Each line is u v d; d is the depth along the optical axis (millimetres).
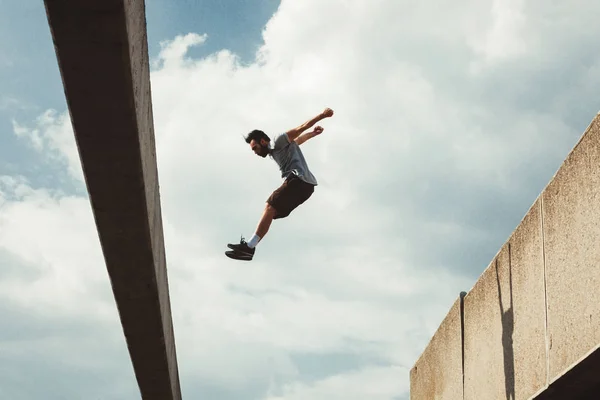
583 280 4418
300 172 6527
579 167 4539
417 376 9164
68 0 3008
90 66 3324
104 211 4258
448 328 7730
